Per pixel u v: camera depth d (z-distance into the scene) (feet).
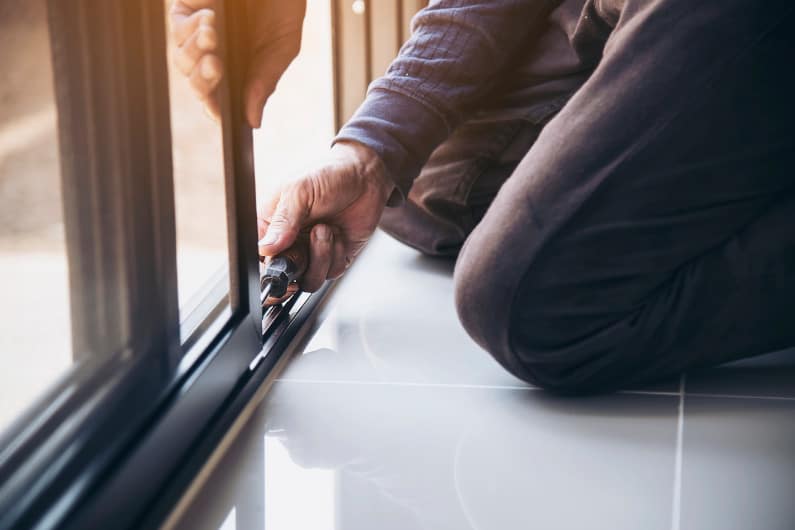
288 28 3.00
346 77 6.15
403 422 3.05
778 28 2.64
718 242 2.87
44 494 1.85
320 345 3.77
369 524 2.42
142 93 2.18
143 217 2.23
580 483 2.61
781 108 2.68
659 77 2.72
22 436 1.81
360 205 3.86
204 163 2.69
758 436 2.87
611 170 2.76
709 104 2.68
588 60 3.99
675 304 2.93
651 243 2.81
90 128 1.97
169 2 2.37
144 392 2.32
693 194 2.76
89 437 2.04
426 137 3.96
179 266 2.54
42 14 1.80
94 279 2.03
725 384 3.27
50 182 1.84
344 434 2.96
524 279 2.87
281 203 3.70
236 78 2.86
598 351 3.00
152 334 2.35
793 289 2.87
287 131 6.38
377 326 3.97
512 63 4.26
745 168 2.73
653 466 2.70
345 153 3.82
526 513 2.46
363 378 3.42
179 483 2.43
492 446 2.85
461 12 4.02
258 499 2.56
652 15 2.77
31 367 1.81
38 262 1.81
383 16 6.04
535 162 2.94
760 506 2.45
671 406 3.10
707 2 2.68
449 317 4.07
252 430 3.00
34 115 1.78
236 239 3.03
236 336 3.01
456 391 3.28
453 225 4.59
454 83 3.99
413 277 4.67
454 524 2.41
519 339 2.97
